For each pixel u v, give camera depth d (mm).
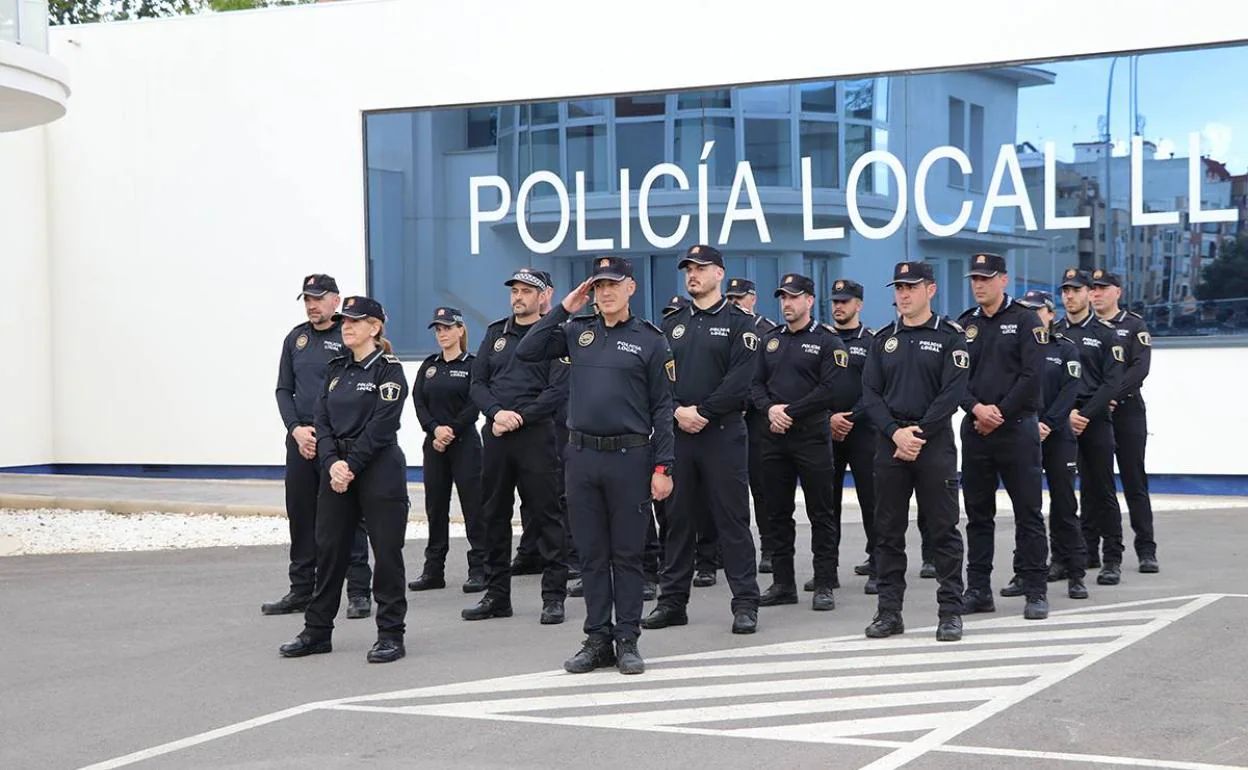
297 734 6461
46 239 19984
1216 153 15336
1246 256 15250
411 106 18609
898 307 8461
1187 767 5605
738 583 8719
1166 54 15500
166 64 19422
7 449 19422
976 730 6215
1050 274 16109
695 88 17453
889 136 16688
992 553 9258
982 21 16203
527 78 18156
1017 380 8938
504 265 18406
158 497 16812
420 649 8430
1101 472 10250
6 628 9375
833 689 7074
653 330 7828
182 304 19500
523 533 11375
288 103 19016
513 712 6762
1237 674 7188
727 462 8680
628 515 7672
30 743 6453
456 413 10570
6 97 14258
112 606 10172
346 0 18969
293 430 9641
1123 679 7129
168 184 19500
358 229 18812
